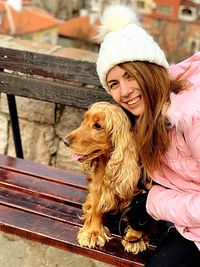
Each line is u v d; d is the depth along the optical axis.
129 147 1.65
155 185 1.73
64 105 2.53
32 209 2.06
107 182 1.71
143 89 1.57
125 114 1.68
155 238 1.89
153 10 28.00
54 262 2.00
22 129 2.88
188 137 1.56
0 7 30.69
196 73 1.73
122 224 1.91
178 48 26.50
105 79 1.68
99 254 1.85
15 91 2.52
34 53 2.41
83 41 28.22
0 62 2.49
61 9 34.00
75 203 2.11
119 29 1.74
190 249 1.70
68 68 2.37
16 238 2.09
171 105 1.58
